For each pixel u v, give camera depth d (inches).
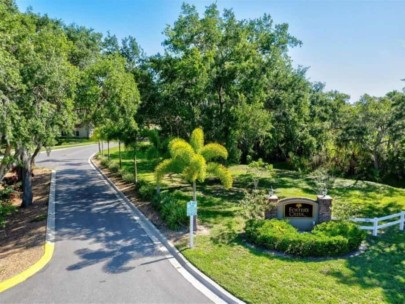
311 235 418.6
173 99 733.3
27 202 686.5
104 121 650.8
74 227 542.9
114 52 754.8
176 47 703.7
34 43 498.6
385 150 1015.0
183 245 445.4
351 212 516.4
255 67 682.8
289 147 1174.3
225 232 493.4
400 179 984.9
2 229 554.3
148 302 317.4
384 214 610.5
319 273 359.3
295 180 925.2
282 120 882.8
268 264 382.0
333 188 823.7
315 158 1083.9
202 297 326.0
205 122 721.0
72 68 561.9
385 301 304.3
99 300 321.4
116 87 589.6
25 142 469.4
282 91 856.9
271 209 506.3
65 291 339.3
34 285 352.5
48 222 570.6
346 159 1072.2
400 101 846.5
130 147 874.8
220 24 731.4
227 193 756.6
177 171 520.1
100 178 986.1
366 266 378.0
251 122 713.0
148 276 370.9
